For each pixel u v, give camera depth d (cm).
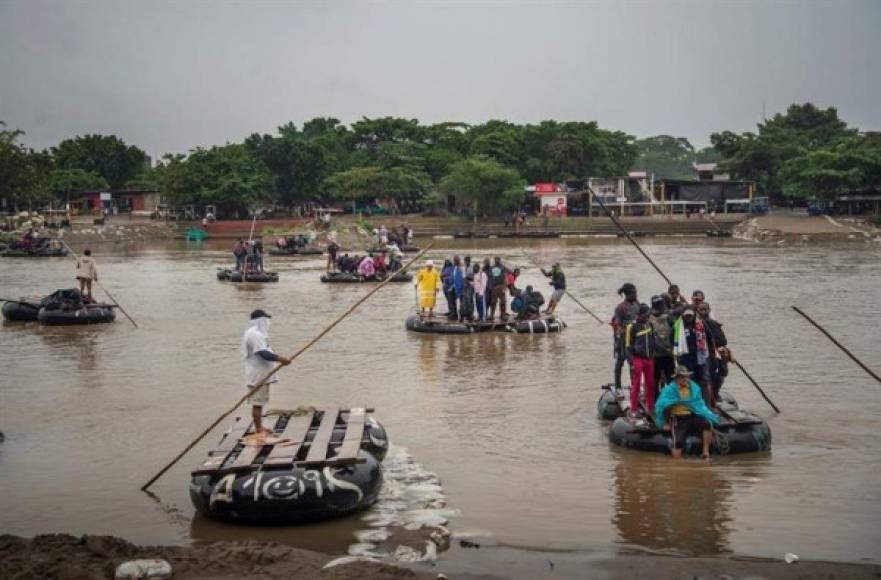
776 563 739
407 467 1006
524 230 7519
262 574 698
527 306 2097
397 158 8919
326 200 9262
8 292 3184
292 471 851
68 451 1098
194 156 8306
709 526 824
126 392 1430
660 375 1109
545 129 9600
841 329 2028
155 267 4322
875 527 818
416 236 7219
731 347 1789
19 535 830
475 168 7862
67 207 8400
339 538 811
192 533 830
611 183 8506
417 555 761
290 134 11056
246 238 7262
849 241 5997
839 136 9412
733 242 6200
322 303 2691
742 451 1038
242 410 1295
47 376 1570
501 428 1180
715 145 9256
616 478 964
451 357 1719
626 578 716
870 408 1258
